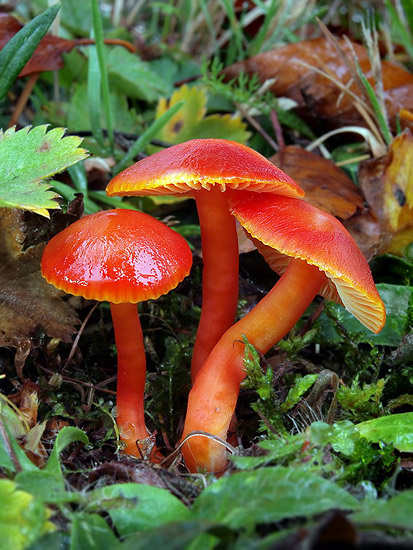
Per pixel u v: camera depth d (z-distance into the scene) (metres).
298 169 0.17
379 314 0.11
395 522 0.08
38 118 0.19
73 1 0.24
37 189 0.11
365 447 0.10
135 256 0.10
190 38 0.26
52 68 0.17
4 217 0.12
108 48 0.21
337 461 0.10
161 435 0.13
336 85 0.19
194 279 0.15
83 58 0.21
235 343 0.12
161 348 0.15
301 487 0.09
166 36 0.28
